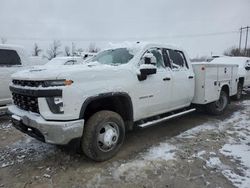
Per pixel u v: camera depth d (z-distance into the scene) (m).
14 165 3.98
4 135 5.46
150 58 4.68
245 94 12.16
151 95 4.81
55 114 3.50
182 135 5.43
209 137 5.28
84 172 3.72
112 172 3.72
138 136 5.35
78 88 3.60
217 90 6.87
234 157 4.24
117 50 5.19
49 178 3.56
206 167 3.87
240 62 11.26
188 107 6.45
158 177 3.57
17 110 4.09
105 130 4.05
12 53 7.00
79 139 3.85
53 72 3.52
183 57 5.96
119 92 4.14
